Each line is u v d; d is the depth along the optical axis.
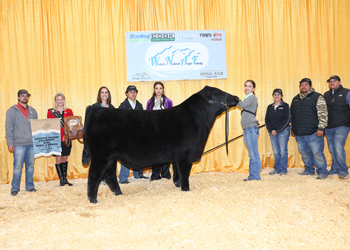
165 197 3.50
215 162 5.55
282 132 4.95
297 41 5.64
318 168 4.62
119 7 5.32
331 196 3.46
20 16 5.14
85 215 2.99
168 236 2.42
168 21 5.43
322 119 4.38
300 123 4.59
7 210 3.34
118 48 5.32
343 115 4.47
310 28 5.65
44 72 5.21
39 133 4.29
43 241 2.40
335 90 4.57
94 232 2.56
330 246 2.22
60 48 5.22
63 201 3.65
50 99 5.23
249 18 5.54
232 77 5.55
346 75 5.70
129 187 4.33
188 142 3.60
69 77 5.24
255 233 2.45
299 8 5.63
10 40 5.13
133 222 2.76
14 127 4.22
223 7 5.52
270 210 2.98
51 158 5.22
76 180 5.15
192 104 3.76
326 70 5.68
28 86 5.18
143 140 3.46
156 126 3.52
